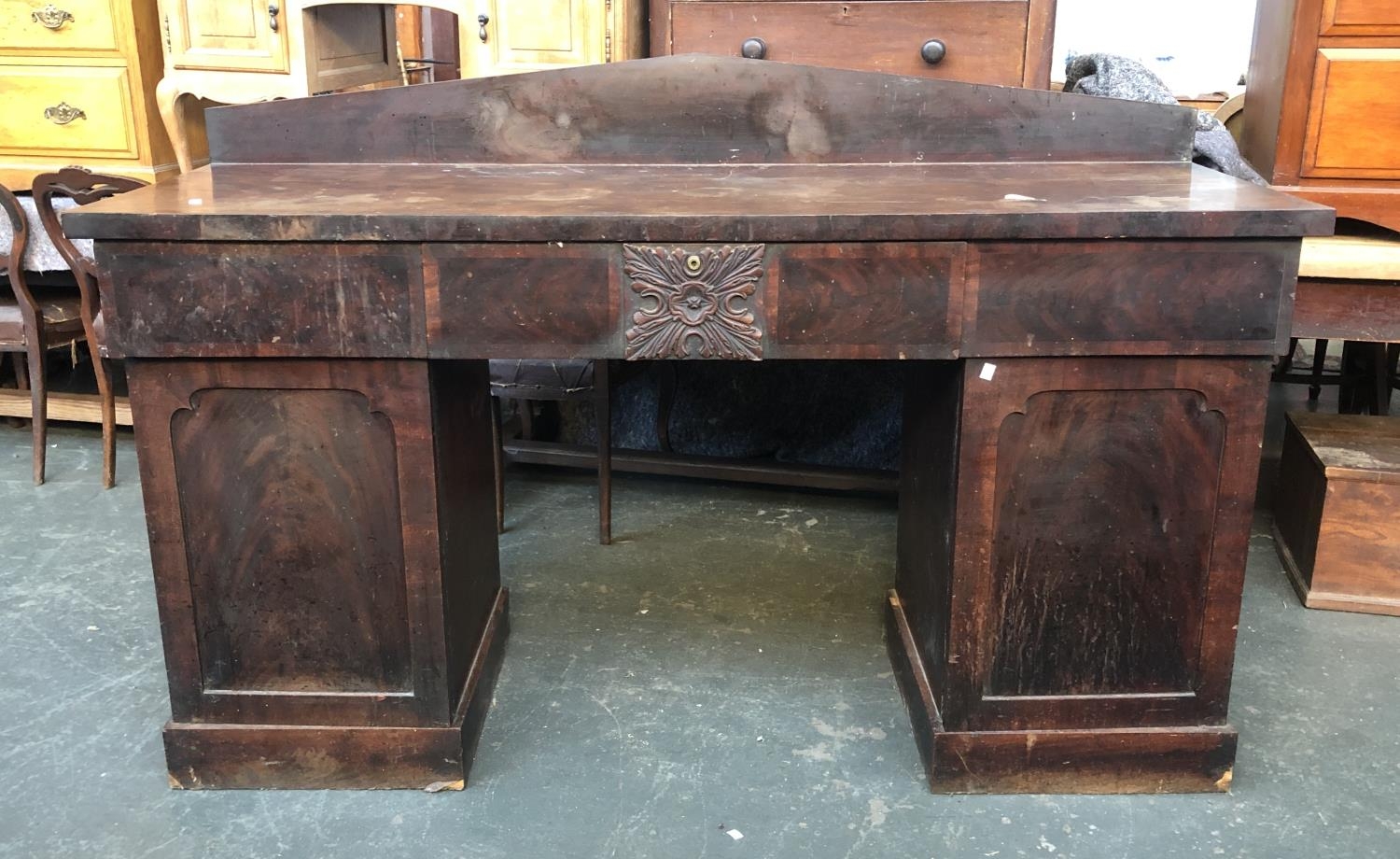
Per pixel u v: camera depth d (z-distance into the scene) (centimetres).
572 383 281
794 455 334
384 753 186
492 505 228
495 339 166
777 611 252
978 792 187
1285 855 172
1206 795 187
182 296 164
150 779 191
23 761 195
